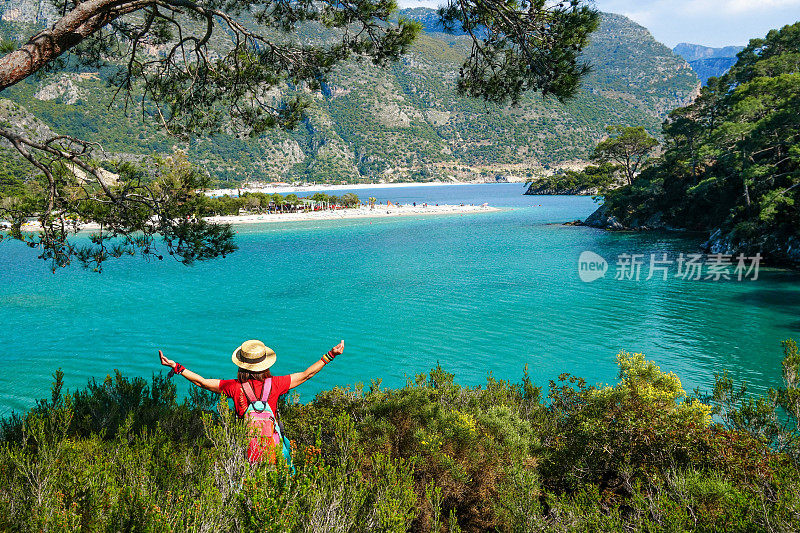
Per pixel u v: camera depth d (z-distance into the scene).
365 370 18.56
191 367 18.83
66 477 3.04
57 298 31.86
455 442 5.09
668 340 22.25
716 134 56.16
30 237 7.12
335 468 3.48
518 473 4.61
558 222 83.75
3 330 24.11
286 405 6.75
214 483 3.09
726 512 3.68
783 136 52.62
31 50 5.32
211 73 9.33
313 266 45.06
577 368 18.69
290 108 9.80
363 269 43.16
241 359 3.72
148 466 3.38
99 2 5.67
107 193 7.43
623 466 4.85
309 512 2.79
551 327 24.47
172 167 8.31
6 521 2.64
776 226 44.84
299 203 119.38
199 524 2.63
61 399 4.95
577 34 7.11
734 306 28.20
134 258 49.44
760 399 6.28
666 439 4.97
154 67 9.43
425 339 22.55
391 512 3.04
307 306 29.41
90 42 9.39
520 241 61.75
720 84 75.62
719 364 19.06
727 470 4.66
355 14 8.39
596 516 3.72
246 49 9.23
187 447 4.05
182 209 7.86
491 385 8.52
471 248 56.06
